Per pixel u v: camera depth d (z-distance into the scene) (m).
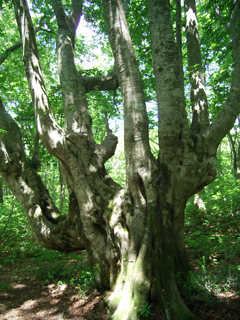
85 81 6.22
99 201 4.63
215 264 4.78
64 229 5.14
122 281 3.83
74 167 4.97
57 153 5.02
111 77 6.60
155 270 3.78
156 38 4.27
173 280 3.69
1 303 4.55
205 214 8.31
